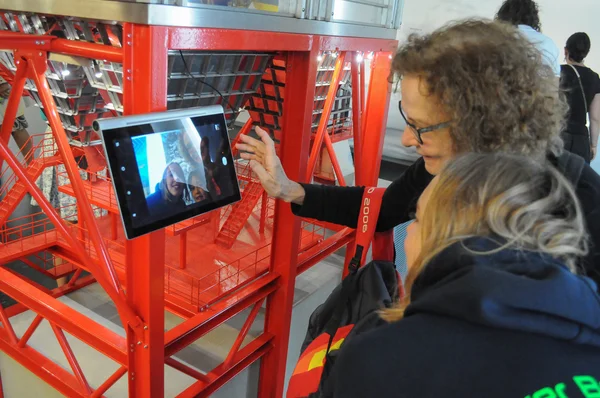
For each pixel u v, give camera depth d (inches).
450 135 30.7
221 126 48.8
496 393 19.3
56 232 89.8
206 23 47.6
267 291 74.2
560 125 31.1
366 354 21.0
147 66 43.3
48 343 80.0
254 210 108.7
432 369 20.0
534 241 21.5
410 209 43.9
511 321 19.1
